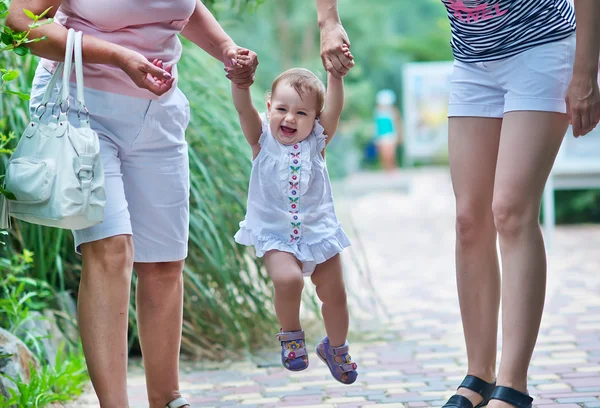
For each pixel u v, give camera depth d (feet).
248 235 20.10
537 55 18.58
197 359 30.22
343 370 20.51
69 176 16.65
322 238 19.85
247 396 24.82
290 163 19.67
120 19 17.88
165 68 18.78
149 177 18.97
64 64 17.20
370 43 162.61
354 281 45.32
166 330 19.98
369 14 162.71
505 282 18.89
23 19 17.34
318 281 20.26
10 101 27.81
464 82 19.89
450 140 20.26
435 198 96.94
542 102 18.54
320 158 20.12
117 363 17.65
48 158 16.90
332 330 20.49
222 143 32.30
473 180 19.89
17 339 24.16
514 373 18.70
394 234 65.92
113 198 17.79
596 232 61.21
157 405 20.40
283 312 19.48
